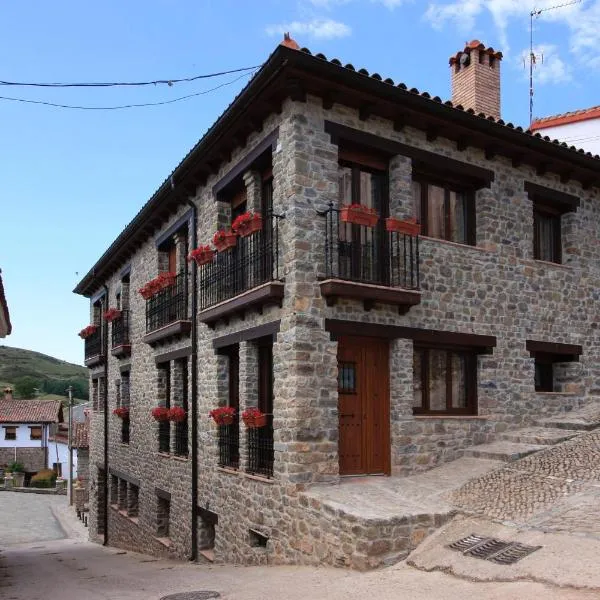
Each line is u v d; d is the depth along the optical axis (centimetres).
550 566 603
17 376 10088
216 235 1120
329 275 946
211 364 1233
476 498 838
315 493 868
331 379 941
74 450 4359
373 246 1031
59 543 2356
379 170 1073
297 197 942
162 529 1525
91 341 2370
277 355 966
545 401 1230
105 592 865
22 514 3278
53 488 4319
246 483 1048
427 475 995
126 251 1872
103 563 1405
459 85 1423
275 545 941
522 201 1234
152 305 1588
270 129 1024
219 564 1107
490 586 595
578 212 1344
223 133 1108
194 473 1278
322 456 917
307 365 923
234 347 1180
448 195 1172
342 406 993
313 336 933
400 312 1030
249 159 1091
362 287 953
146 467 1631
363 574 712
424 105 1019
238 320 1116
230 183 1174
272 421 1040
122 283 1967
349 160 1031
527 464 961
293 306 927
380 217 1061
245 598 679
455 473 985
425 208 1126
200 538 1260
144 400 1677
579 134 1886
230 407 1169
